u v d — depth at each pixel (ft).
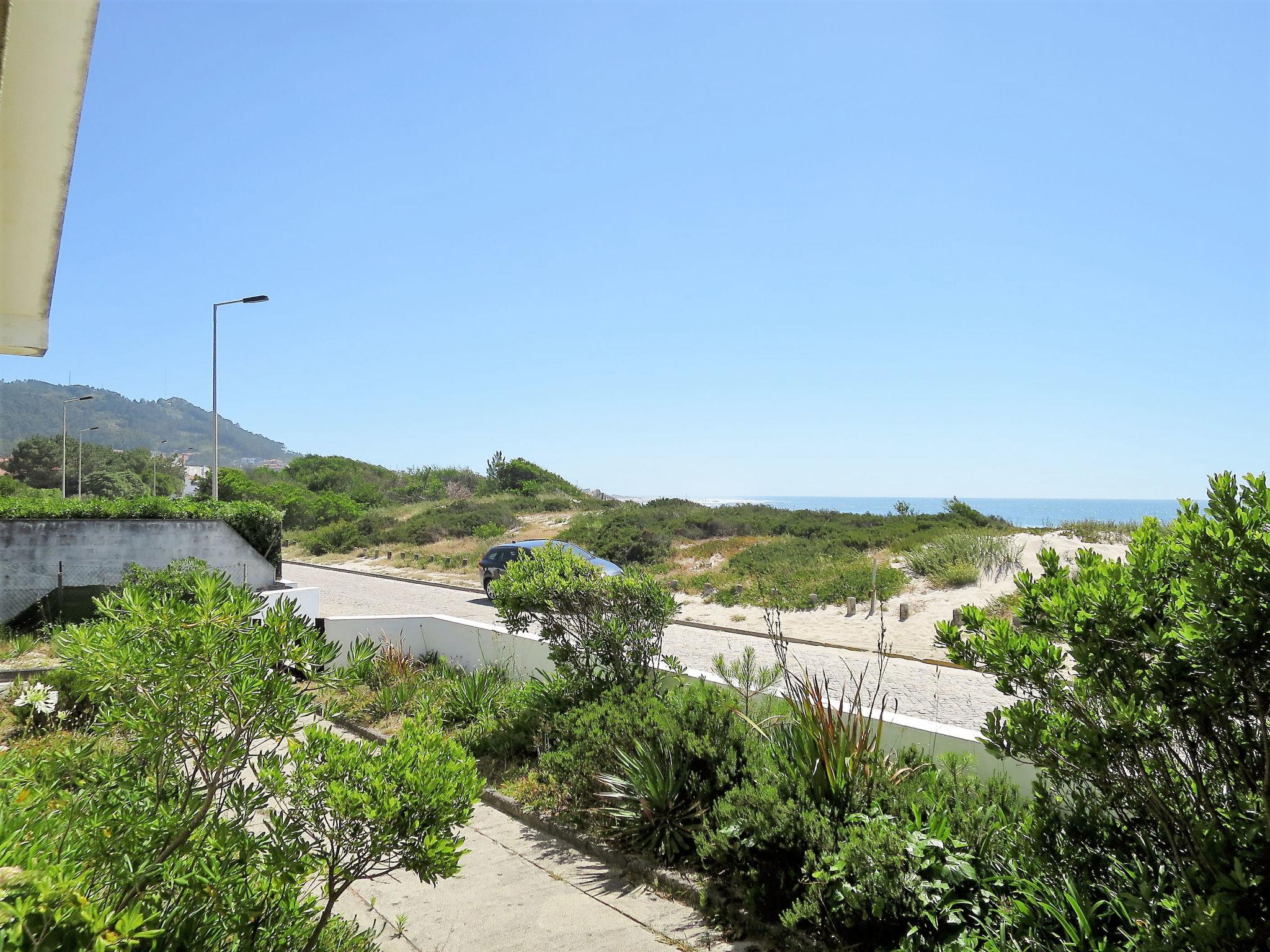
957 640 11.40
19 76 9.23
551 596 25.86
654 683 24.72
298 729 9.73
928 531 81.25
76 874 6.99
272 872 8.79
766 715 21.66
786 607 62.95
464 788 9.76
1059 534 73.05
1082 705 10.39
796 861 14.87
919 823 14.30
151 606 8.79
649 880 16.96
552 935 14.60
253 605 9.30
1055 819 11.57
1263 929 8.66
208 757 9.12
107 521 55.01
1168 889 10.51
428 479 217.15
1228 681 9.08
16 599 51.98
